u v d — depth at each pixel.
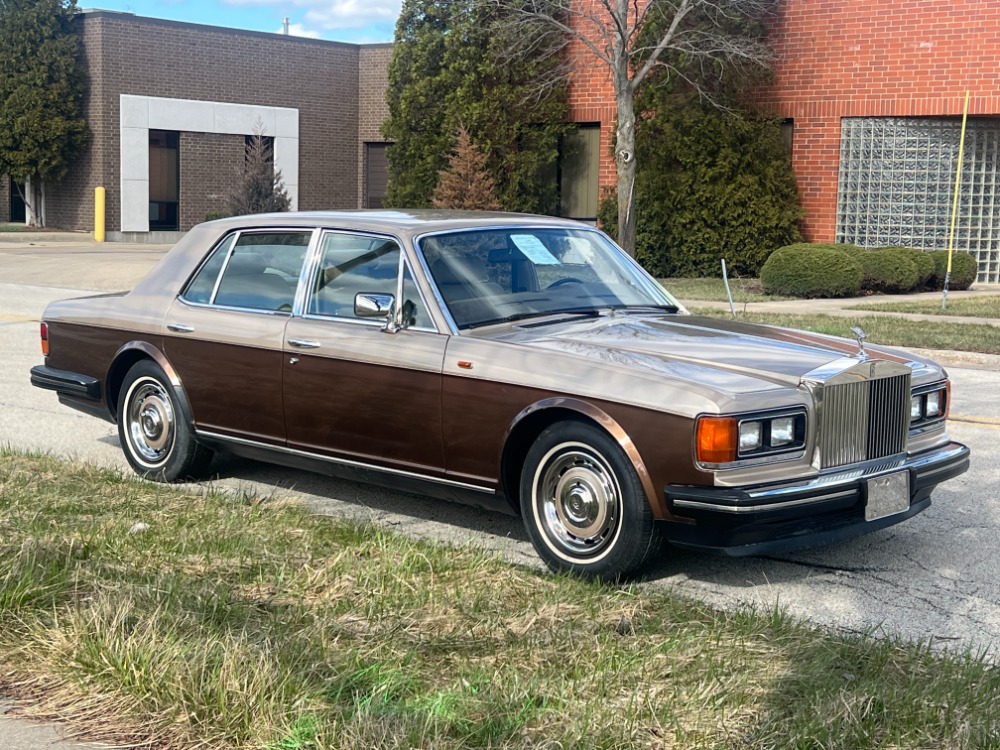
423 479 5.97
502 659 4.15
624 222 23.38
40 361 12.66
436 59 28.44
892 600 5.29
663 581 5.48
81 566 4.99
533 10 25.94
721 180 25.45
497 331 5.89
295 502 6.48
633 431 5.13
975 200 25.11
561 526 5.46
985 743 3.51
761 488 5.00
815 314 17.64
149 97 36.62
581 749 3.43
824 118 25.69
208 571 5.09
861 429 5.39
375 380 6.04
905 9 24.56
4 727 3.71
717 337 5.91
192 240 7.30
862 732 3.54
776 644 4.36
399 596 4.78
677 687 3.89
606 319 6.22
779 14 25.83
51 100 36.00
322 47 39.78
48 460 7.38
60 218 37.84
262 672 3.83
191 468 7.20
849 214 25.77
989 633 4.86
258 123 38.50
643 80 26.22
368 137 40.91
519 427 5.54
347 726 3.53
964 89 24.23
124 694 3.87
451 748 3.42
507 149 27.70
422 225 6.28
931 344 14.19
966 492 7.35
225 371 6.80
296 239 6.71
